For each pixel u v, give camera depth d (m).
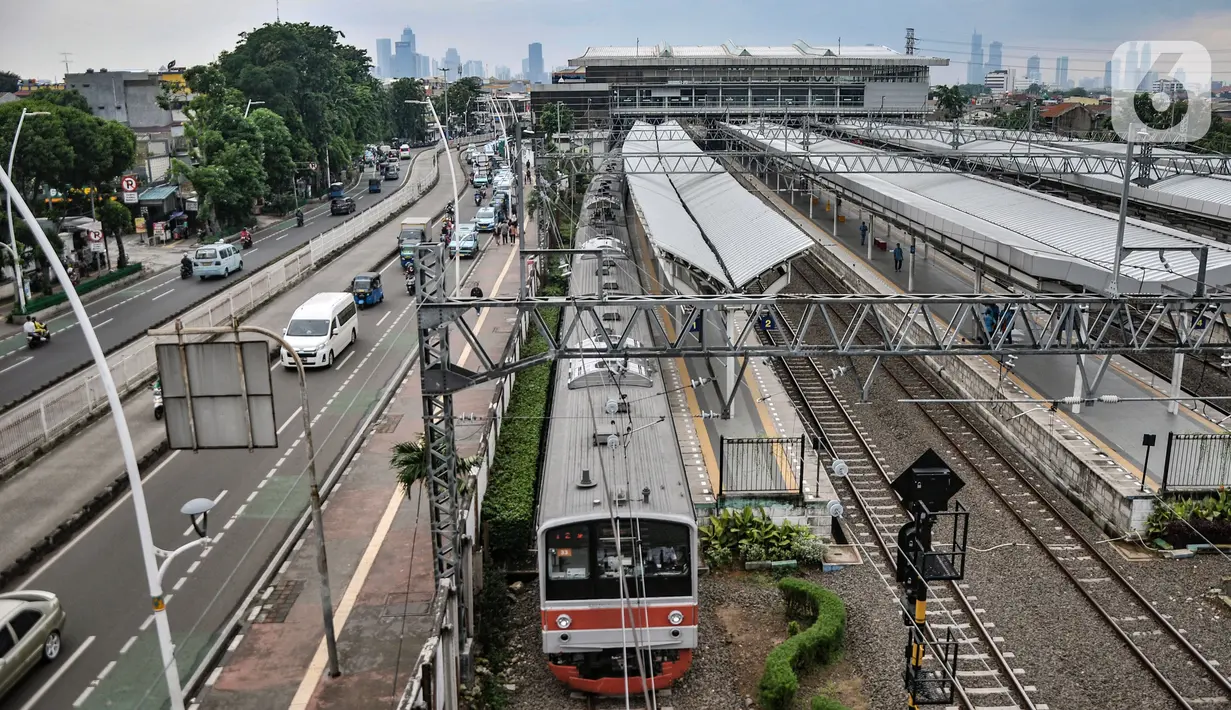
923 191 50.91
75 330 40.62
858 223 62.69
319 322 36.03
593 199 62.62
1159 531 22.67
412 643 17.94
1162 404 29.23
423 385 17.23
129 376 32.88
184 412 15.12
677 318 33.50
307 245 54.28
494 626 19.00
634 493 17.83
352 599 19.48
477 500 21.02
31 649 16.73
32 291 45.59
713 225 39.91
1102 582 21.03
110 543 22.05
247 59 82.00
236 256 53.75
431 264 17.14
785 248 30.67
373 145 126.56
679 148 58.88
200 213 62.50
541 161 62.19
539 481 24.81
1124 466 24.58
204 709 16.05
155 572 14.35
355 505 23.94
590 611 16.98
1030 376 31.56
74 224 52.38
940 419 31.42
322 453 27.39
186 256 52.66
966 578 21.22
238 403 15.09
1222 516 22.61
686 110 99.56
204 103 67.56
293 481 25.41
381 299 46.62
